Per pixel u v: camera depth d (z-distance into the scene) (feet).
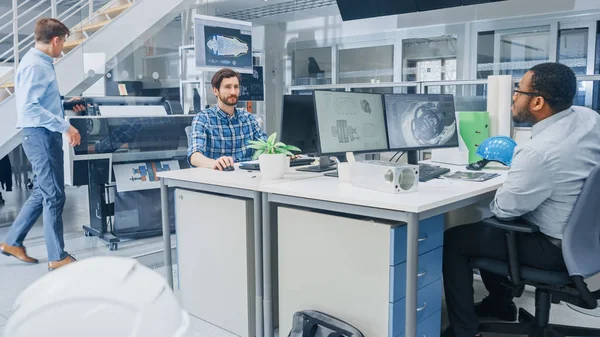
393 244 5.53
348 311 6.04
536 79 5.93
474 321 6.52
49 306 0.92
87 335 0.91
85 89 12.12
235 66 14.53
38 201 10.41
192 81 13.85
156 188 12.15
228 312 7.31
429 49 18.49
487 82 9.53
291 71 22.61
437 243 6.11
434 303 6.17
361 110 7.25
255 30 22.85
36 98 9.41
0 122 11.51
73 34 13.71
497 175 7.43
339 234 6.00
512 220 5.93
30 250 11.59
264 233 6.70
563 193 5.58
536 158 5.51
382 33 19.53
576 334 6.44
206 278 7.55
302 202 6.25
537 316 6.37
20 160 20.84
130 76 12.87
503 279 7.22
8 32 23.81
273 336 7.02
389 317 5.67
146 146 11.84
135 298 0.97
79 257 10.83
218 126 9.46
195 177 7.39
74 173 10.98
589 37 14.92
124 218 11.89
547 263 5.76
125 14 12.82
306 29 21.88
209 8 16.97
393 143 7.68
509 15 16.24
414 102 7.95
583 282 5.51
